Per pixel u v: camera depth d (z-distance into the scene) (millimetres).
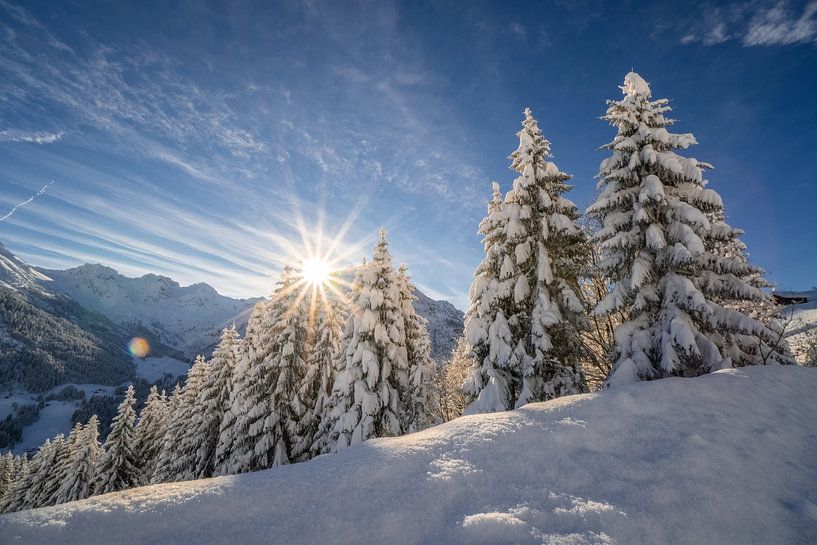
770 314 12836
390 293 18828
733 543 3404
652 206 11500
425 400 18172
